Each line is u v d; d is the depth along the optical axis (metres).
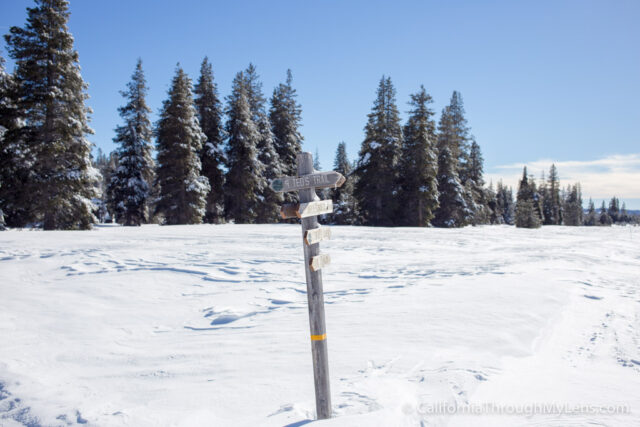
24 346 5.09
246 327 5.93
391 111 39.84
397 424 2.75
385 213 39.31
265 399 3.37
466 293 7.69
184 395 3.53
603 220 108.81
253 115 42.88
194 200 32.84
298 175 3.20
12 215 25.12
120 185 33.59
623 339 5.31
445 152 44.22
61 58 23.75
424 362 4.18
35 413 3.22
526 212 43.31
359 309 6.64
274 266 11.13
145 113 35.03
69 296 7.61
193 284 8.94
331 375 3.89
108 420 3.04
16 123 24.27
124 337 5.69
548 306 6.83
